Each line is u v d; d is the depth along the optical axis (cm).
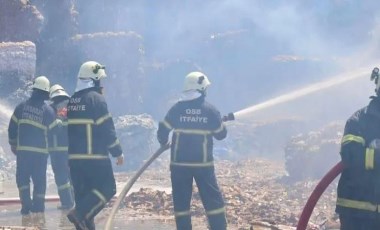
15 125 909
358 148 419
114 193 637
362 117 430
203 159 636
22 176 912
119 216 941
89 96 631
